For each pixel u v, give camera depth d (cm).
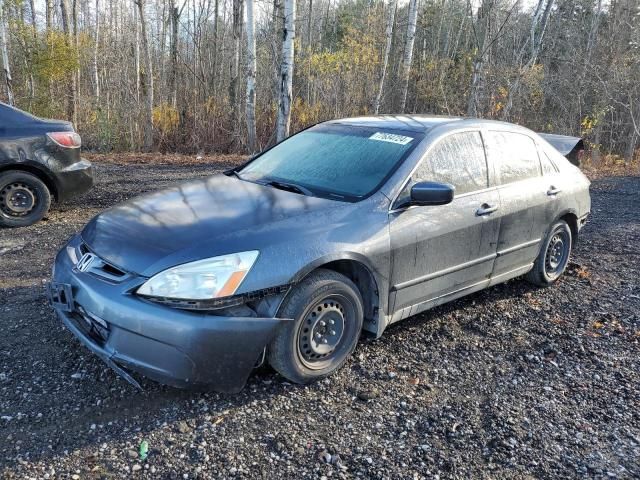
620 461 294
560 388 364
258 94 1806
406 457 288
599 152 1742
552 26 2875
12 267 523
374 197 373
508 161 475
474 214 426
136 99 1628
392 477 272
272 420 310
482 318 465
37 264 533
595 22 2681
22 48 1630
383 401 337
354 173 399
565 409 340
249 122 1482
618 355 413
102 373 346
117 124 1578
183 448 284
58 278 343
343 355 360
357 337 367
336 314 351
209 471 268
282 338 323
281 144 477
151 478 262
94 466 268
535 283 536
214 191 394
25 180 655
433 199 364
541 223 502
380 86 1781
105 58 2198
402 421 318
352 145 429
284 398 331
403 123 447
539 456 295
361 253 350
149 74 1527
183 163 1267
